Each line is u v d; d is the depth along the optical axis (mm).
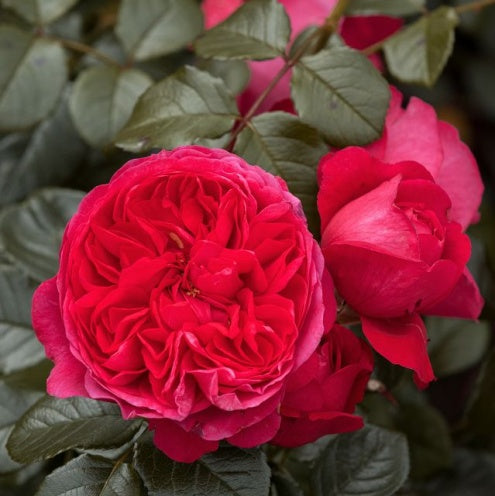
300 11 680
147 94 600
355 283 551
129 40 685
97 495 559
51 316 536
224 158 542
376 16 693
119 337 524
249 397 518
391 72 635
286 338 523
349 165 557
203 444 531
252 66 670
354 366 543
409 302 551
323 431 549
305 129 590
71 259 525
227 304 532
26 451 555
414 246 530
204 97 599
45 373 624
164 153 541
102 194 539
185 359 521
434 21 641
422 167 557
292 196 535
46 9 676
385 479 624
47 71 662
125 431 564
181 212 537
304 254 526
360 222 543
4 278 654
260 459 560
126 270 523
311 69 600
